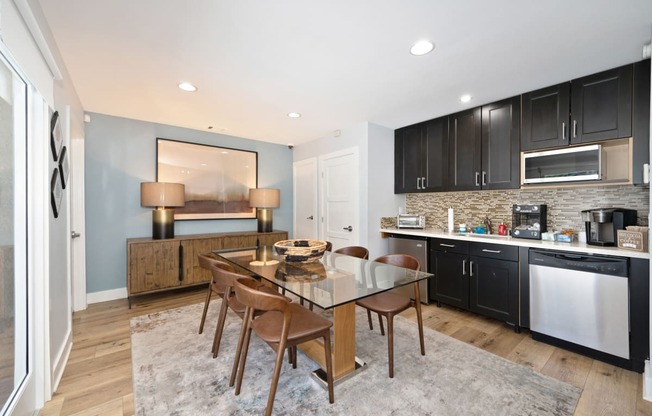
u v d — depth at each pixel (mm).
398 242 3568
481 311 2791
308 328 1596
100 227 3363
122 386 1778
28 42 1371
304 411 1539
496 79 2416
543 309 2352
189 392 1694
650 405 1590
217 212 4230
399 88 2617
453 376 1861
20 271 1528
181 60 2115
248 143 4555
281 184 4949
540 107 2590
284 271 2113
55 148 1787
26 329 1526
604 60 2086
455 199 3650
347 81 2471
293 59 2104
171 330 2551
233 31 1764
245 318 1727
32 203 1570
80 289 3090
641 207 2334
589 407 1576
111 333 2500
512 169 2775
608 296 2035
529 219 2824
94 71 2275
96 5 1518
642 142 2064
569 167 2424
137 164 3607
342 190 4016
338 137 4090
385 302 2018
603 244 2213
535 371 1932
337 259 2547
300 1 1502
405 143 3834
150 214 3707
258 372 1909
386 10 1569
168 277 3363
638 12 1557
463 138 3188
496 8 1545
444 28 1730
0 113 1379
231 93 2732
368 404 1595
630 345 1946
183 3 1511
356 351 2180
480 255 2803
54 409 1568
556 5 1516
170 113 3336
